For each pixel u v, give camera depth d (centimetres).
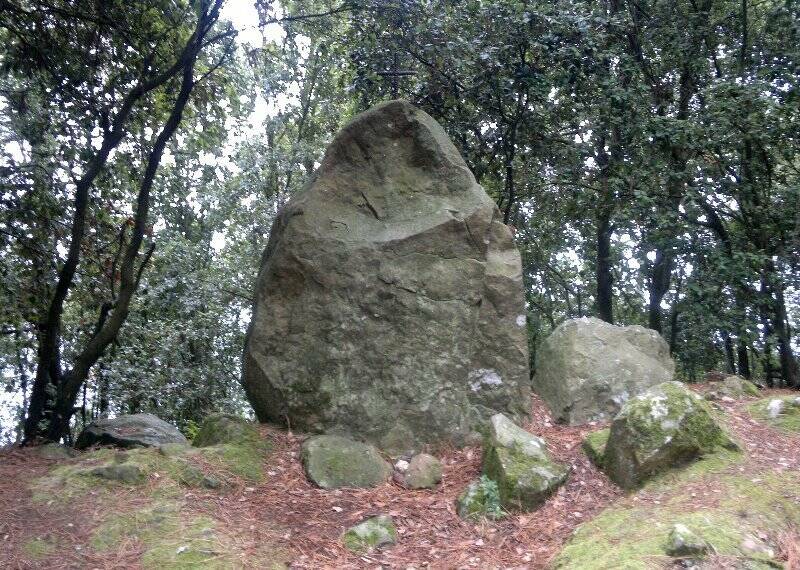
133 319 1554
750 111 905
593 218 1237
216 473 531
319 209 652
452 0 891
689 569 355
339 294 626
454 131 990
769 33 1061
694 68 1118
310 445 568
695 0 1148
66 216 924
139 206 802
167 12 900
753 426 576
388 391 607
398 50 938
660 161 978
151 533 445
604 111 1011
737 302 934
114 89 921
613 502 488
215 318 1532
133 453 558
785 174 1047
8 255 904
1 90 911
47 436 738
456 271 635
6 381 1592
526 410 638
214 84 1011
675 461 498
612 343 689
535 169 1116
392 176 667
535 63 941
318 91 1559
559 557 411
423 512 506
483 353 638
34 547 419
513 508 493
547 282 1670
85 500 479
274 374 622
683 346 1320
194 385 1566
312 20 1057
